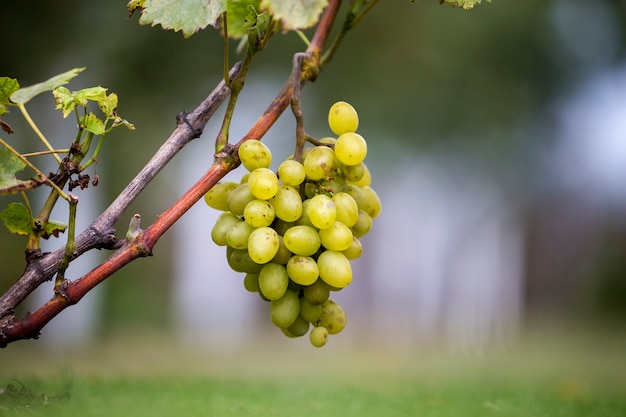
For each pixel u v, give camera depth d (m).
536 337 16.95
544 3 16.14
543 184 21.84
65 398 2.66
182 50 14.48
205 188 2.37
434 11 15.46
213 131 18.42
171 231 22.58
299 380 5.30
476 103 17.25
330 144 2.58
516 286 26.17
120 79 14.62
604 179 22.42
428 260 27.20
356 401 3.41
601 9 17.36
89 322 16.08
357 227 2.64
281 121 17.52
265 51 15.07
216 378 4.34
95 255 15.29
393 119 17.25
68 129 13.78
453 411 3.15
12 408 2.44
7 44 13.09
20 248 13.75
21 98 2.44
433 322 24.19
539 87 17.56
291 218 2.43
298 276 2.41
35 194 12.25
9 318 2.26
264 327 22.97
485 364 9.99
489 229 25.95
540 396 3.84
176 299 22.19
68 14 13.43
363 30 15.64
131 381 3.88
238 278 23.77
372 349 15.41
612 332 18.16
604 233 24.02
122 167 16.25
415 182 22.52
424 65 16.22
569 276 24.84
